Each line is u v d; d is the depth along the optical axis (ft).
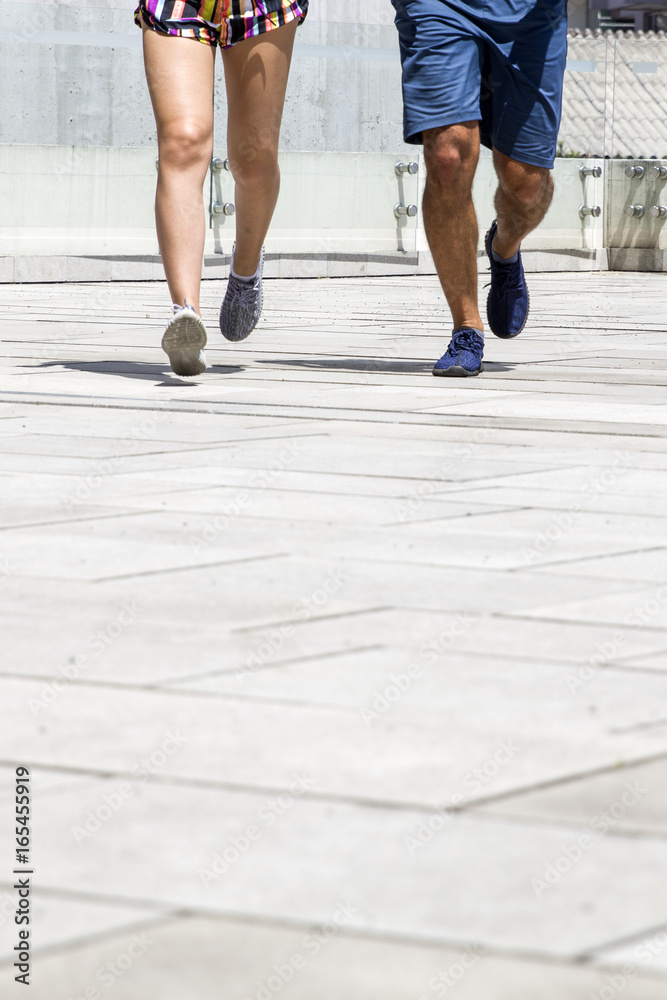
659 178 70.79
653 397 24.07
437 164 25.68
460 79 25.38
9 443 18.79
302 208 63.46
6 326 37.09
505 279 29.30
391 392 24.41
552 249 70.95
